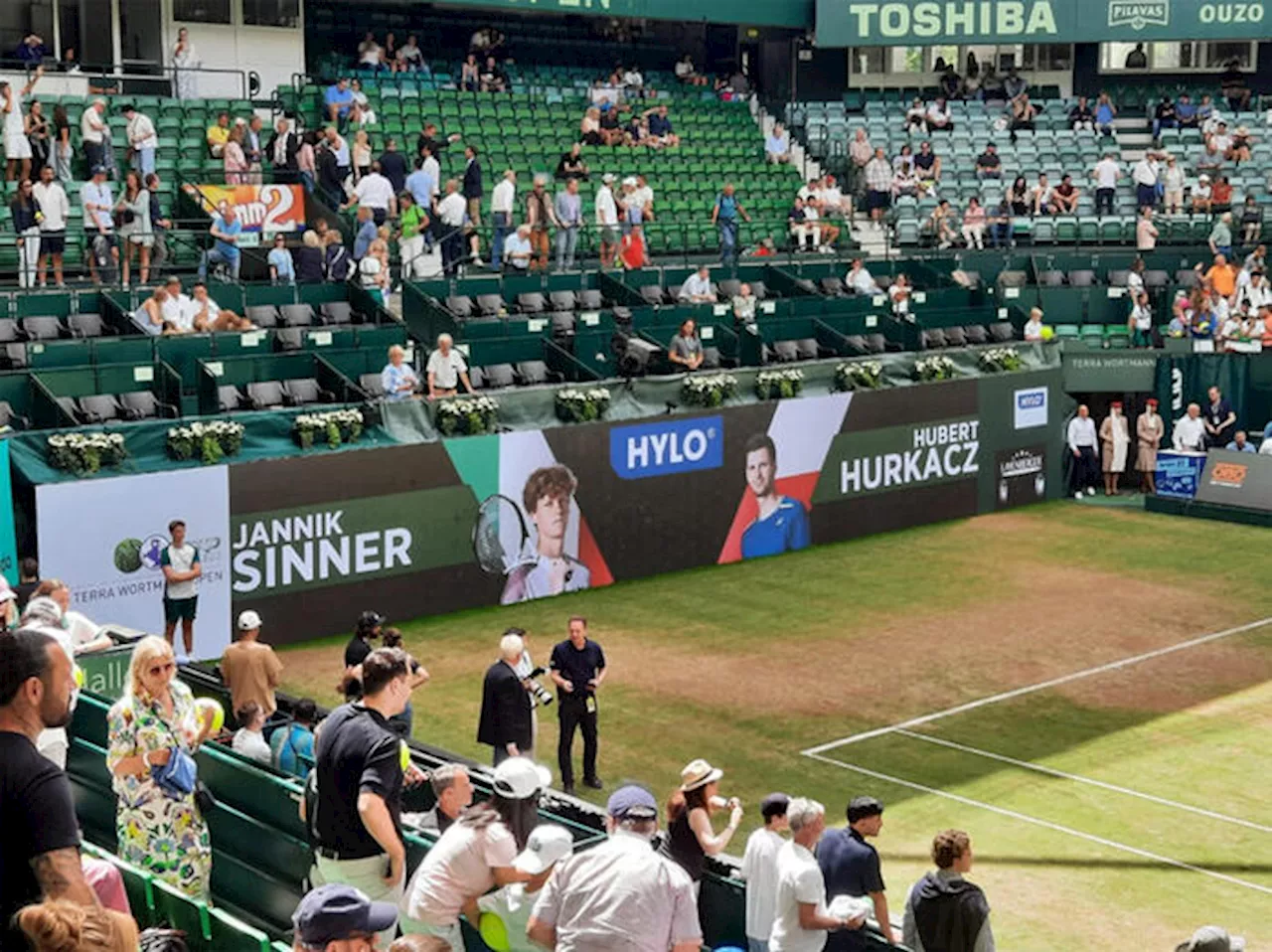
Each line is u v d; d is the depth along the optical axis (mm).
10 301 24625
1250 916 13805
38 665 5445
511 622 23672
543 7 38781
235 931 8242
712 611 24328
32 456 20656
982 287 34781
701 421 26969
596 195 36125
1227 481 31016
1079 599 24969
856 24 42094
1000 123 42188
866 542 29219
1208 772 17406
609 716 19250
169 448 21703
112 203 28219
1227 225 37125
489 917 8508
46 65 33094
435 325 28266
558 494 25266
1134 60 45656
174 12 35375
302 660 21828
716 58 46406
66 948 4582
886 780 17141
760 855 10297
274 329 25766
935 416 30453
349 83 34125
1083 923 13617
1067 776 17266
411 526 23750
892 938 10672
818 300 32375
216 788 11844
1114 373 32844
